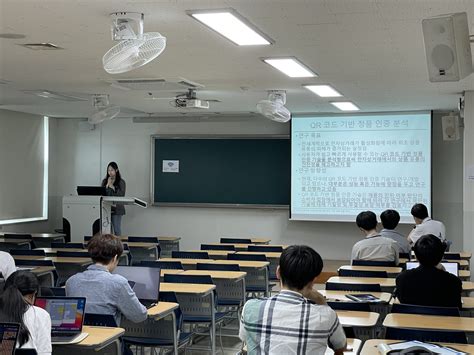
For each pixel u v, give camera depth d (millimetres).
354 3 4527
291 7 4641
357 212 11930
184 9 4715
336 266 11492
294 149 12312
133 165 13734
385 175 11773
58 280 6906
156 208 13547
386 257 6672
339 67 7160
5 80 8508
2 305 3291
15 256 7531
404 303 4539
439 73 4297
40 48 6289
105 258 4188
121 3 4570
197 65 7133
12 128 12672
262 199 12844
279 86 8734
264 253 8094
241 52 6344
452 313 4062
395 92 9195
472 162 8797
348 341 3482
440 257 4527
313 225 12570
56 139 14109
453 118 9945
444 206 11828
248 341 2754
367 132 11875
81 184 14031
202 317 5598
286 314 2711
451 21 4105
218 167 13125
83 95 10008
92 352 3721
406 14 4812
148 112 12828
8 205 12594
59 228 13984
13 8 4754
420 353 2908
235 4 4570
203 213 13266
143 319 4125
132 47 4754
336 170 12047
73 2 4566
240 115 13008
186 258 7832
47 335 3344
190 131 13383
